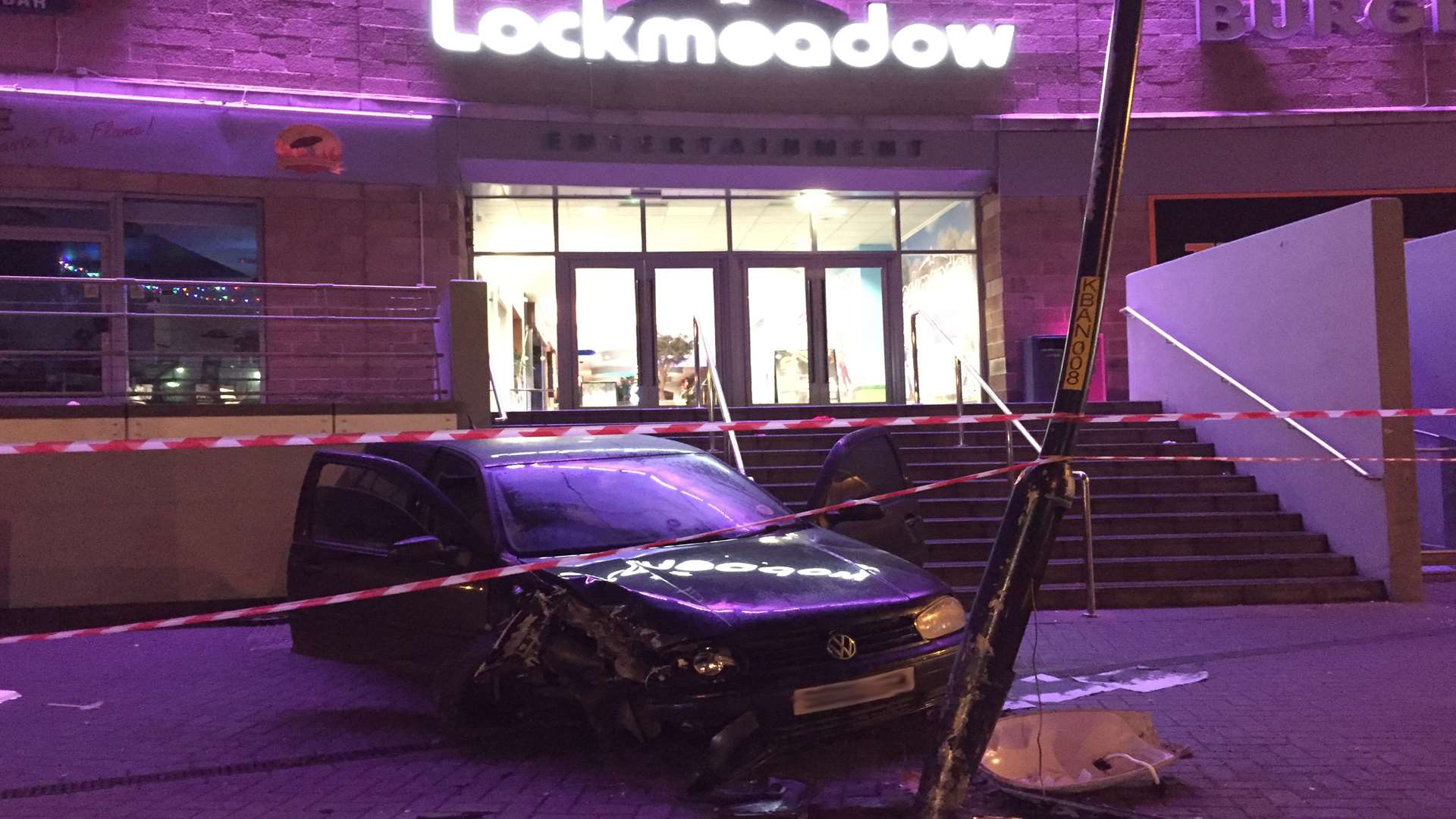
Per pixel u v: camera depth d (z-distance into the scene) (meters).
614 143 14.60
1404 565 9.03
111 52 13.34
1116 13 3.91
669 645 4.48
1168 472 10.98
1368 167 15.52
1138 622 8.30
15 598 8.95
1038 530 3.96
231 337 13.69
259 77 13.82
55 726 5.87
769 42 14.84
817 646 4.61
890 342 16.02
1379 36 15.66
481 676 4.98
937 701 4.81
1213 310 11.38
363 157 14.01
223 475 9.38
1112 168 3.93
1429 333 12.34
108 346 13.30
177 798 4.56
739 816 4.00
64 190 13.14
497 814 4.26
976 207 16.11
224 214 13.80
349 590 6.19
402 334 13.99
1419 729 5.18
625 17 14.63
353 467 6.46
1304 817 4.03
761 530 5.82
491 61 14.46
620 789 4.54
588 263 15.57
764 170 15.05
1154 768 4.33
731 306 15.78
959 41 15.27
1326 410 9.69
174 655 7.93
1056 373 14.81
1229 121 15.47
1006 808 4.13
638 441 6.70
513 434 5.21
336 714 6.05
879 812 4.04
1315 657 6.88
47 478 9.07
